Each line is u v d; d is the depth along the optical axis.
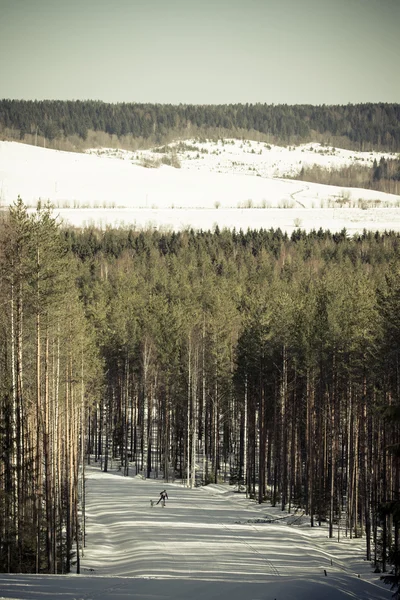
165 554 156.25
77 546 143.62
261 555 157.75
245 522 199.25
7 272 136.50
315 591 123.00
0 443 135.62
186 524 194.38
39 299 139.00
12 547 134.00
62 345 164.62
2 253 136.88
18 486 134.88
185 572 137.50
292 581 129.00
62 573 140.12
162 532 183.00
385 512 93.69
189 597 111.06
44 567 140.50
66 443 160.62
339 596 122.62
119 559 155.50
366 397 178.25
